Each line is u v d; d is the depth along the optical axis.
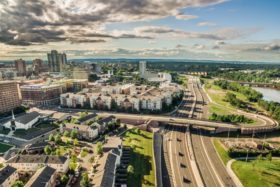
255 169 184.38
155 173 171.88
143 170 175.00
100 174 147.00
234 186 163.50
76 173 164.88
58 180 156.12
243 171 181.50
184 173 178.25
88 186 138.62
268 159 197.38
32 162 167.38
